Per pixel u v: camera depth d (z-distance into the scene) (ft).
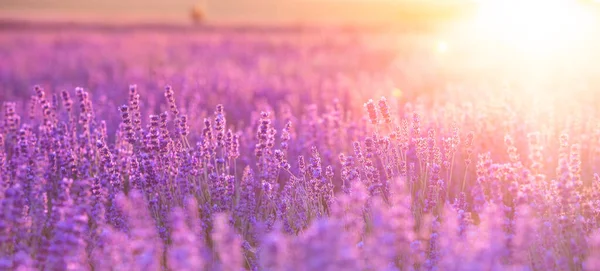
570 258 12.36
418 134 17.47
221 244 11.77
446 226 12.46
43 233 14.55
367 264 11.35
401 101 32.68
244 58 72.28
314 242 9.29
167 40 99.19
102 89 40.37
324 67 60.54
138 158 17.48
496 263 10.87
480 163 15.52
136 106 18.10
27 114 28.19
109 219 14.88
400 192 13.23
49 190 16.72
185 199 15.12
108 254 11.95
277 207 15.62
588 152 20.21
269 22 183.01
